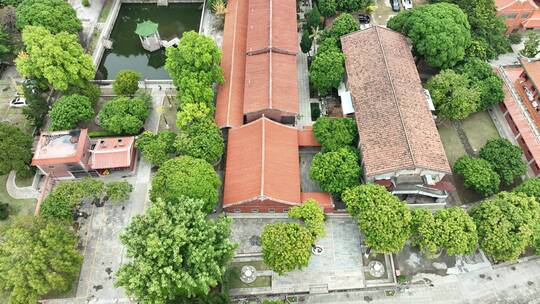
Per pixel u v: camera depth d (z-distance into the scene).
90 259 59.94
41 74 72.25
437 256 60.19
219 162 69.25
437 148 62.47
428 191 62.41
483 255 60.50
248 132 67.31
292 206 60.91
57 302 56.56
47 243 52.88
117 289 57.53
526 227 54.53
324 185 61.97
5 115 75.75
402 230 55.56
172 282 47.84
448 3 83.00
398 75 69.75
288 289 57.50
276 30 79.75
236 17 86.50
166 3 99.56
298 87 80.25
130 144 67.31
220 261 51.59
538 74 69.62
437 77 72.12
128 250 49.00
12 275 50.28
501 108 76.06
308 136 69.19
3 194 65.94
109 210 64.25
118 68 89.00
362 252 60.56
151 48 89.25
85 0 94.25
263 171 61.25
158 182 58.56
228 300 52.97
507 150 65.38
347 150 63.47
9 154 62.81
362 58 73.12
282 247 52.75
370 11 89.44
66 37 72.75
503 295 57.38
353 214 58.50
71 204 59.34
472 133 73.81
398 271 58.28
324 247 60.94
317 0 91.44
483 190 62.84
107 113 70.00
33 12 77.69
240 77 76.69
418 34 74.56
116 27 97.56
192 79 68.56
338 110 76.62
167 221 50.38
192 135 65.88
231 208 61.91
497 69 78.38
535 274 59.09
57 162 63.03
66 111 68.19
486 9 83.31
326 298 57.59
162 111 73.69
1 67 82.81
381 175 61.31
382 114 64.88
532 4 83.88
